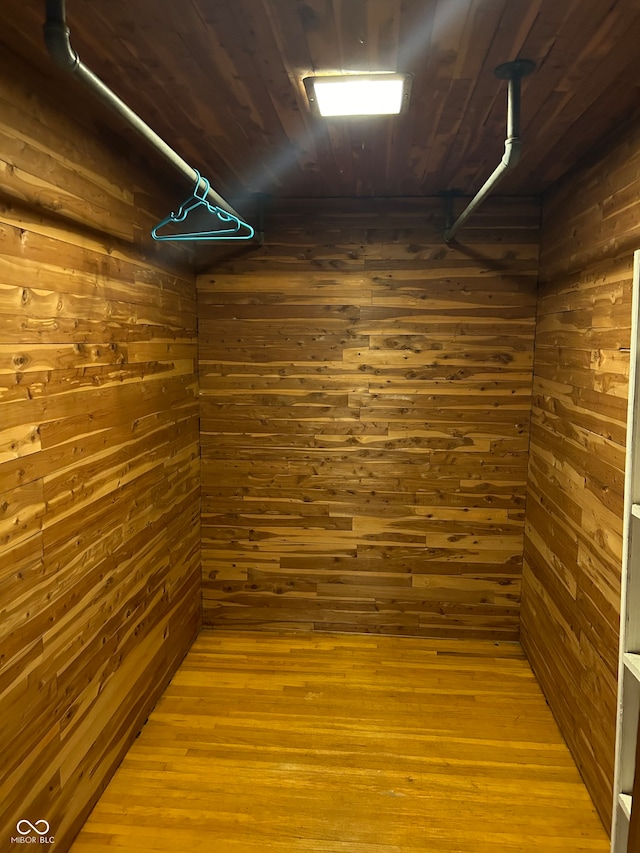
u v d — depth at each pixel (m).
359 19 1.42
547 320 2.90
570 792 2.20
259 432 3.34
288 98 1.89
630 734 1.41
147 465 2.57
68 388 1.87
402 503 3.32
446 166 2.59
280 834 2.00
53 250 1.77
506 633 3.35
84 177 1.95
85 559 2.00
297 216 3.17
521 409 3.18
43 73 1.68
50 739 1.79
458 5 1.35
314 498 3.36
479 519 3.28
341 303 3.21
